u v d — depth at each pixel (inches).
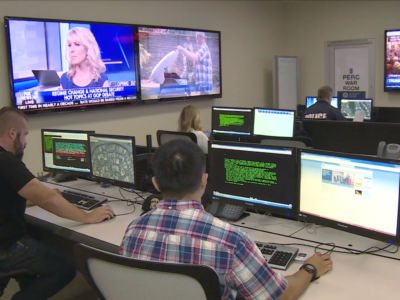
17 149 87.8
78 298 108.6
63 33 162.9
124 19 188.4
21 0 151.5
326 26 280.2
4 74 149.2
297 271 59.3
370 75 265.3
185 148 50.0
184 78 216.7
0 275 81.0
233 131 175.6
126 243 50.7
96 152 106.4
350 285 57.2
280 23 294.4
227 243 47.0
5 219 83.0
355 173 64.4
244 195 81.2
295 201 74.2
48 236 108.7
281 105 276.8
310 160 70.5
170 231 48.7
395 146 85.8
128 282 47.9
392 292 55.1
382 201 61.7
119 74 185.0
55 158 116.6
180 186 49.0
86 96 172.9
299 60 296.0
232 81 255.9
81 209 95.8
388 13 253.4
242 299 53.8
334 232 76.2
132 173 99.2
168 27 205.3
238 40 257.6
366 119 207.3
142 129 201.6
